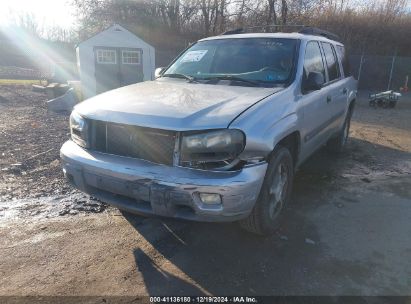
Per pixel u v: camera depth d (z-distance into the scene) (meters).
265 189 3.02
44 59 34.75
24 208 3.90
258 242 3.33
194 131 2.63
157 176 2.65
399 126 9.39
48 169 5.10
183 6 28.12
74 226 3.56
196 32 28.22
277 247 3.27
